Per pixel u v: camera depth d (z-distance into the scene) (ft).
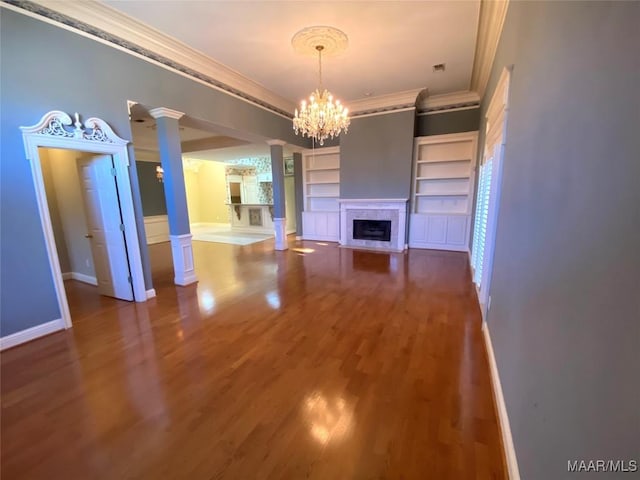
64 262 15.16
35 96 8.68
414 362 7.66
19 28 8.29
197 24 10.55
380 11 9.89
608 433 2.18
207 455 5.06
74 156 13.07
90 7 9.43
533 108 4.95
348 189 22.40
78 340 8.98
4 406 6.28
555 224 3.63
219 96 14.76
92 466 4.90
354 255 19.89
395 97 19.29
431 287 13.26
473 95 18.76
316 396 6.46
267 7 9.61
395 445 5.20
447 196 20.80
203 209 41.57
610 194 2.35
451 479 4.58
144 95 11.46
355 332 9.30
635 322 1.91
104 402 6.35
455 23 10.59
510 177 6.65
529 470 3.87
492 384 6.71
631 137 2.06
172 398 6.46
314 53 12.78
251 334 9.27
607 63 2.52
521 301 4.99
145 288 12.19
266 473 4.73
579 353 2.75
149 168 27.37
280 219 21.42
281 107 19.61
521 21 6.17
